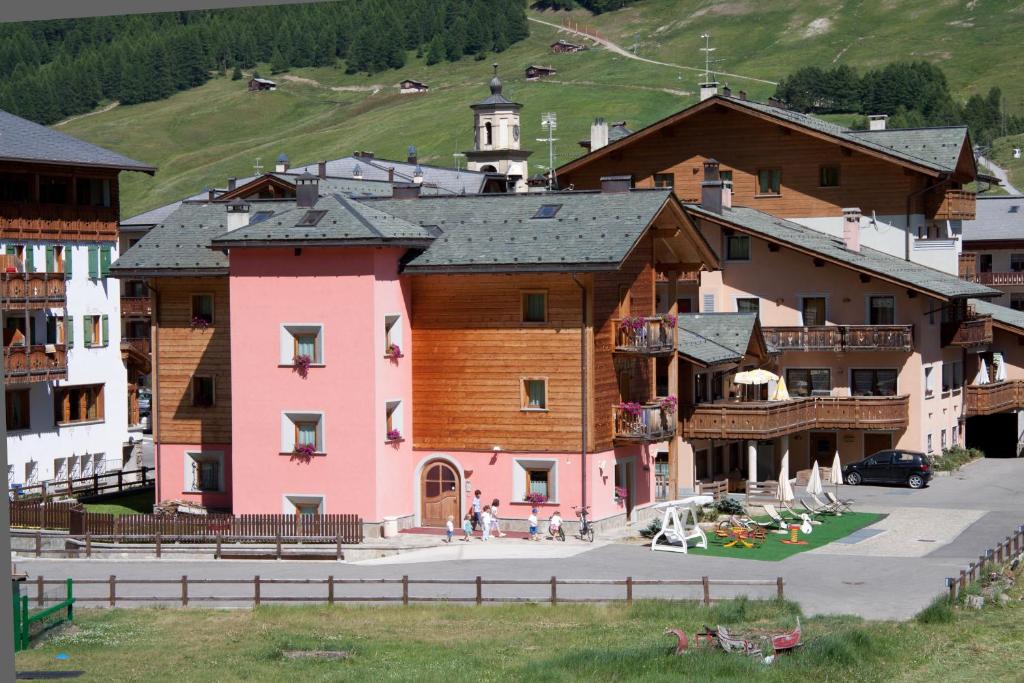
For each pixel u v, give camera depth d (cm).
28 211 7531
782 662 3878
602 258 5547
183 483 6278
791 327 7650
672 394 6331
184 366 6272
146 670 3891
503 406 5791
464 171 10900
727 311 7931
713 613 4447
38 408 7575
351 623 4406
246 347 5812
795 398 7319
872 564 5281
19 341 7438
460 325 5847
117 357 8200
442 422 5878
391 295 5753
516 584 4734
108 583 4688
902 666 3909
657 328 6028
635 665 3847
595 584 4741
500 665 3881
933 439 7950
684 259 6525
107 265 8112
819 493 6638
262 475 5803
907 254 8338
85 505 6806
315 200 5938
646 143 8969
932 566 5238
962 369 8512
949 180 8488
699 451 6981
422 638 4209
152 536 5656
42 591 4456
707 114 8788
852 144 8381
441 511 5903
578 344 5684
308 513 5753
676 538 5478
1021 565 5234
